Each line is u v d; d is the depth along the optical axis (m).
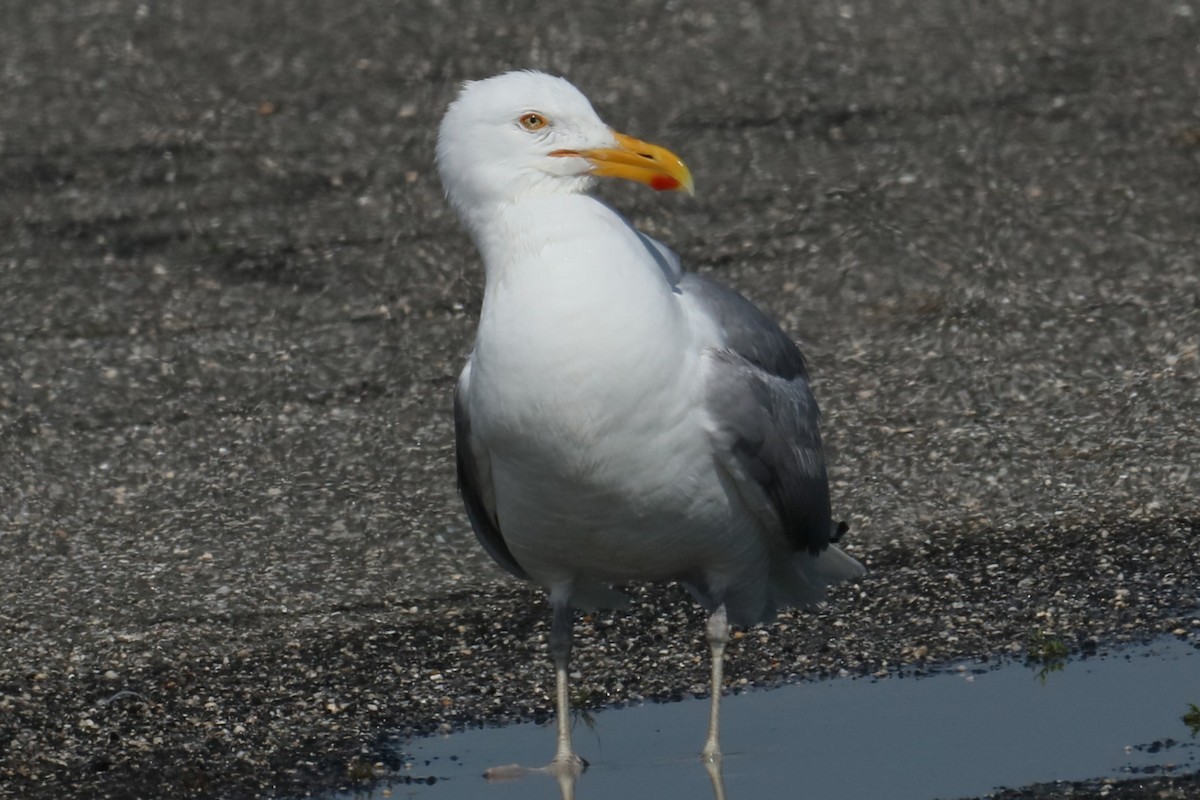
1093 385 13.93
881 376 14.51
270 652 11.01
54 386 15.32
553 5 22.86
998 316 15.34
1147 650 9.81
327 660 10.84
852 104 20.02
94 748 9.75
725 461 8.87
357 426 14.38
